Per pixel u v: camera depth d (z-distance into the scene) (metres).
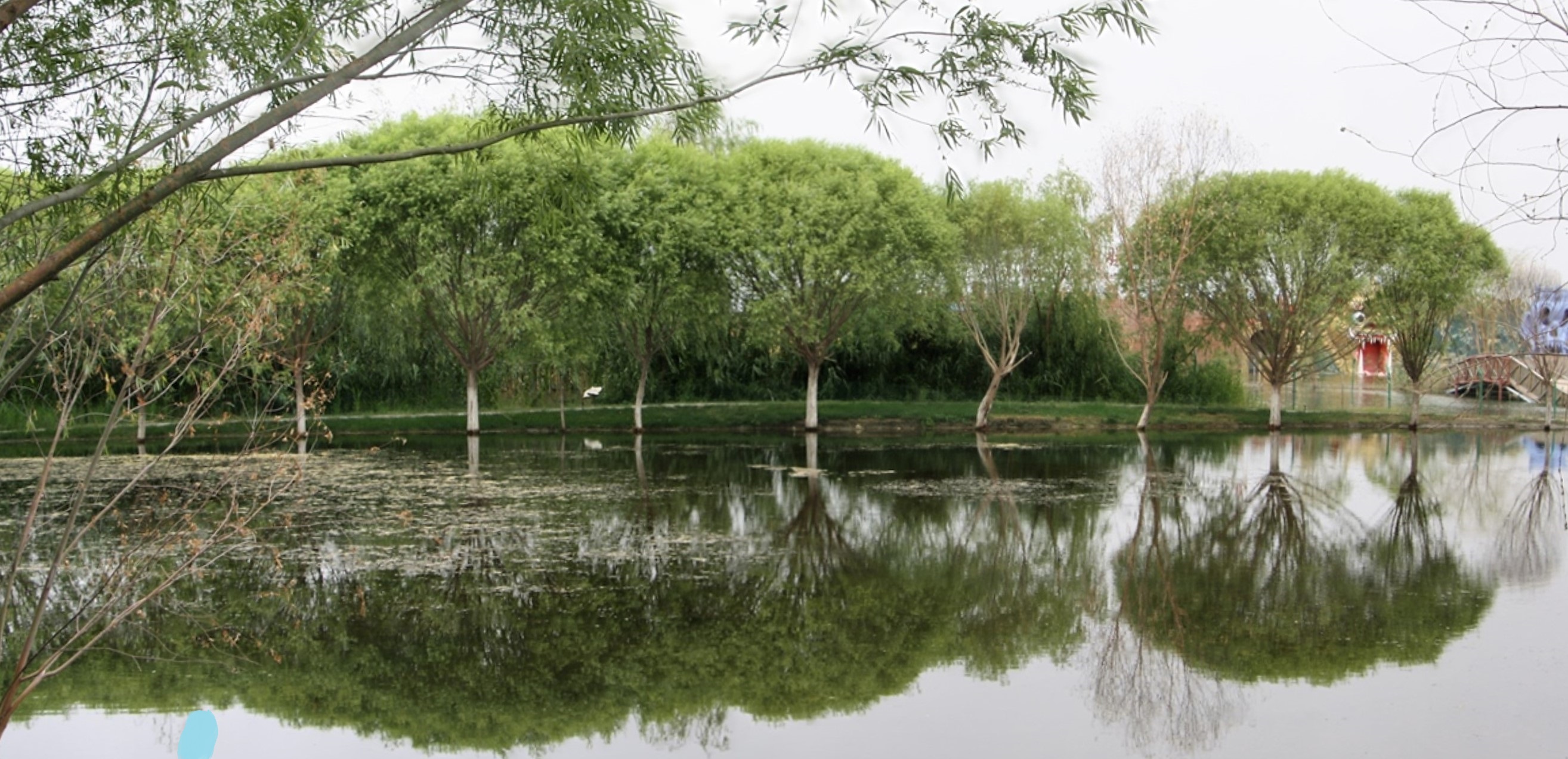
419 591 12.66
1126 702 9.21
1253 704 9.15
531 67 7.12
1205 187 34.16
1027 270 35.03
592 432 34.44
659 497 19.59
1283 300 34.62
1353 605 12.25
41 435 28.53
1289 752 8.07
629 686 9.76
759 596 12.65
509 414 35.38
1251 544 15.77
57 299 7.33
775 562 14.36
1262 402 44.81
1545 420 36.84
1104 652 10.63
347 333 33.75
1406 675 9.78
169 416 31.89
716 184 32.16
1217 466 25.25
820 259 31.55
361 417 34.12
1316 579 13.57
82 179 6.70
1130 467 24.98
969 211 34.75
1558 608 12.11
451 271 28.62
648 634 11.19
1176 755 8.05
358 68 6.08
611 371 39.44
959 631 11.39
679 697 9.50
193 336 7.38
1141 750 8.16
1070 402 40.25
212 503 17.58
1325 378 57.03
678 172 31.73
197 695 9.48
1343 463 26.19
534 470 23.53
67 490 19.66
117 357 7.32
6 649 10.55
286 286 8.89
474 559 14.27
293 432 9.55
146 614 11.71
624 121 7.65
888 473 23.52
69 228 7.01
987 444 30.88
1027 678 9.91
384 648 10.70
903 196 32.16
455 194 27.56
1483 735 8.36
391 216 27.44
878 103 6.79
